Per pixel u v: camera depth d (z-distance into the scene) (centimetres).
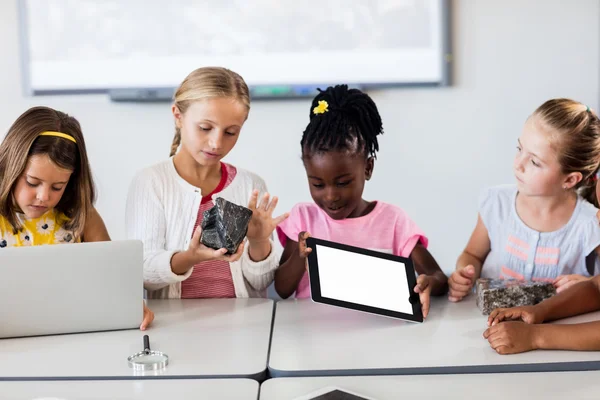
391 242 174
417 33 306
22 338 136
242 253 158
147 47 306
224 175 177
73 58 305
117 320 140
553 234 172
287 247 177
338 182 163
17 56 305
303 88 306
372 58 307
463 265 182
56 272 136
